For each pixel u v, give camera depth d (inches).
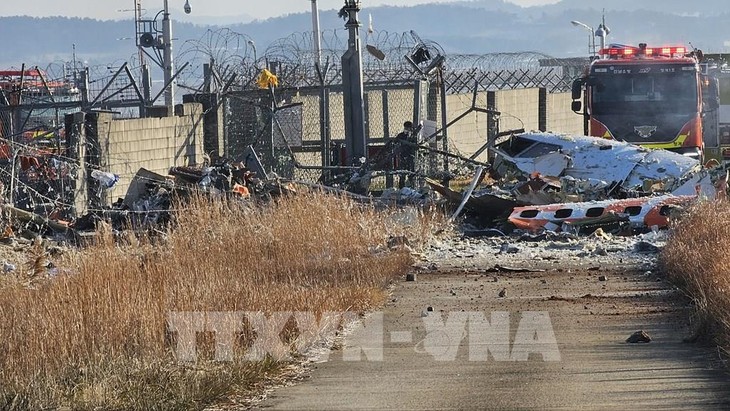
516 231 3366.1
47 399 1384.1
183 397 1374.3
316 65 4308.6
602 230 3314.5
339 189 3540.8
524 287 2324.1
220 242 2524.6
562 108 6943.9
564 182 3737.7
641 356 1587.1
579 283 2363.4
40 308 1670.8
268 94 4443.9
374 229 2891.2
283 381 1496.1
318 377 1515.7
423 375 1505.9
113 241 2477.9
